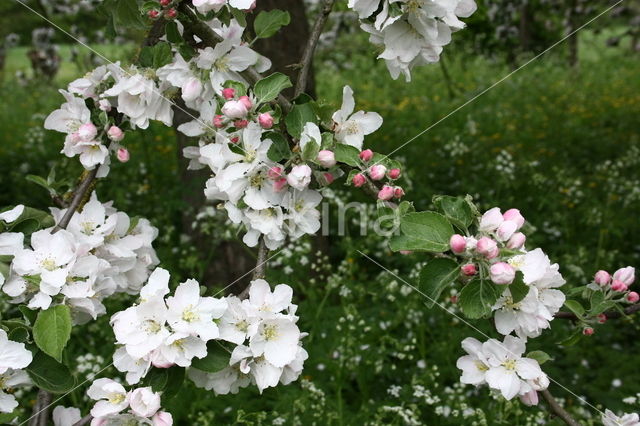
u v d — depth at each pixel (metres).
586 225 5.80
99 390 1.85
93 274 2.00
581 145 7.81
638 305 2.08
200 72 2.26
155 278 1.84
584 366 4.16
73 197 2.37
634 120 8.75
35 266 1.94
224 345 1.88
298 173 1.93
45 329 1.82
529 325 1.83
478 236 1.76
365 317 4.21
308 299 4.28
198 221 4.93
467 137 7.29
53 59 12.02
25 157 7.02
